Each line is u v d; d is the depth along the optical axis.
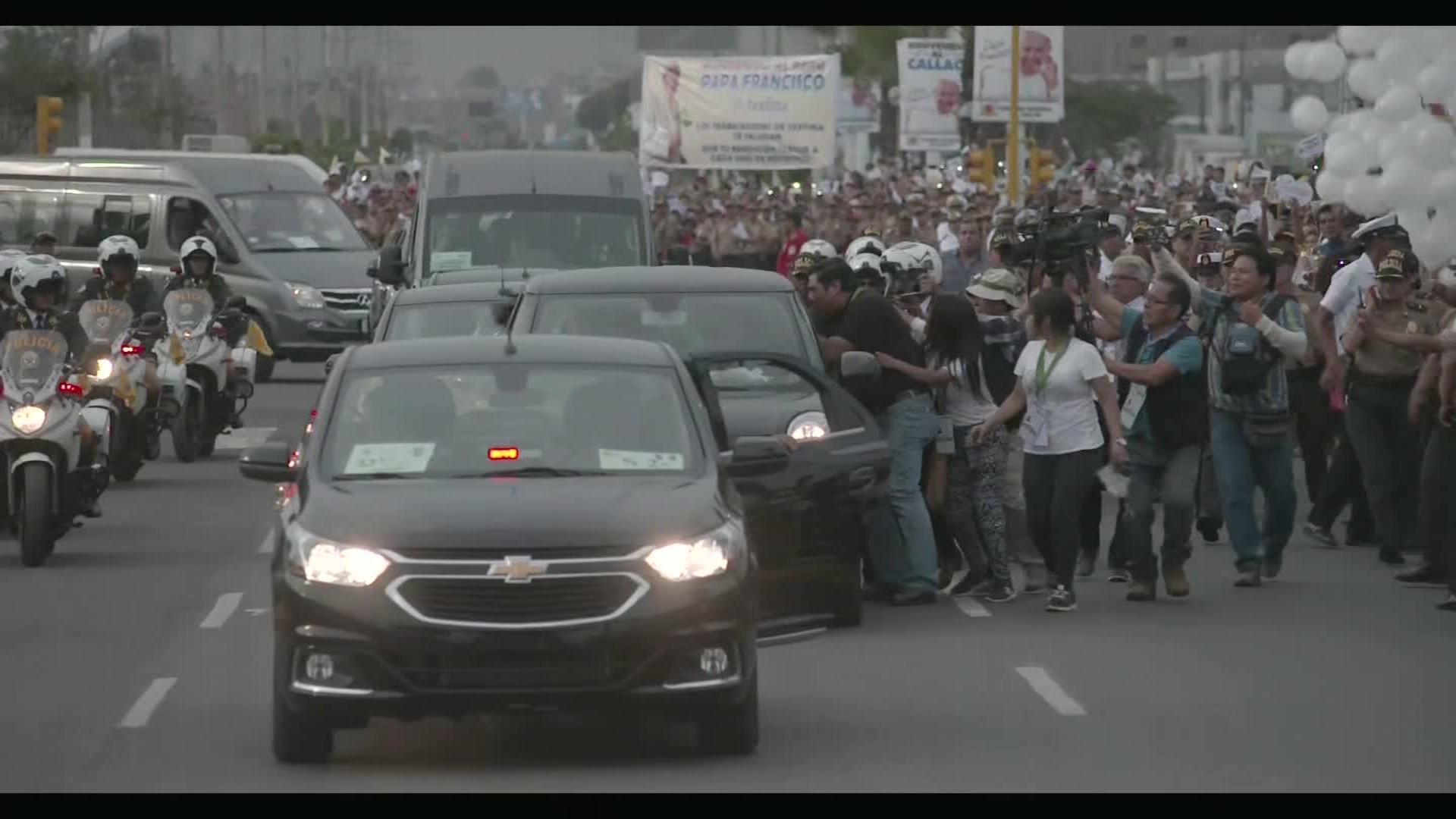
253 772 19.86
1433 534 30.72
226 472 44.59
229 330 47.25
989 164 89.00
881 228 71.12
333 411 21.17
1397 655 25.77
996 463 29.28
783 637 22.28
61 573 32.16
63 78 119.69
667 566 19.08
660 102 91.62
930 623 28.00
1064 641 26.69
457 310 35.97
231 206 64.44
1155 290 29.14
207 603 29.56
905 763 20.17
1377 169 31.34
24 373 32.72
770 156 91.25
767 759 20.30
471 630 18.75
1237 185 79.44
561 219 52.34
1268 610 29.03
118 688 23.89
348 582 18.94
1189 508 29.58
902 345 29.05
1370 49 31.34
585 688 18.88
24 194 62.19
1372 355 32.66
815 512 26.69
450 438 20.86
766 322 29.80
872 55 172.38
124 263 39.09
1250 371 30.75
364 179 116.56
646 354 21.97
